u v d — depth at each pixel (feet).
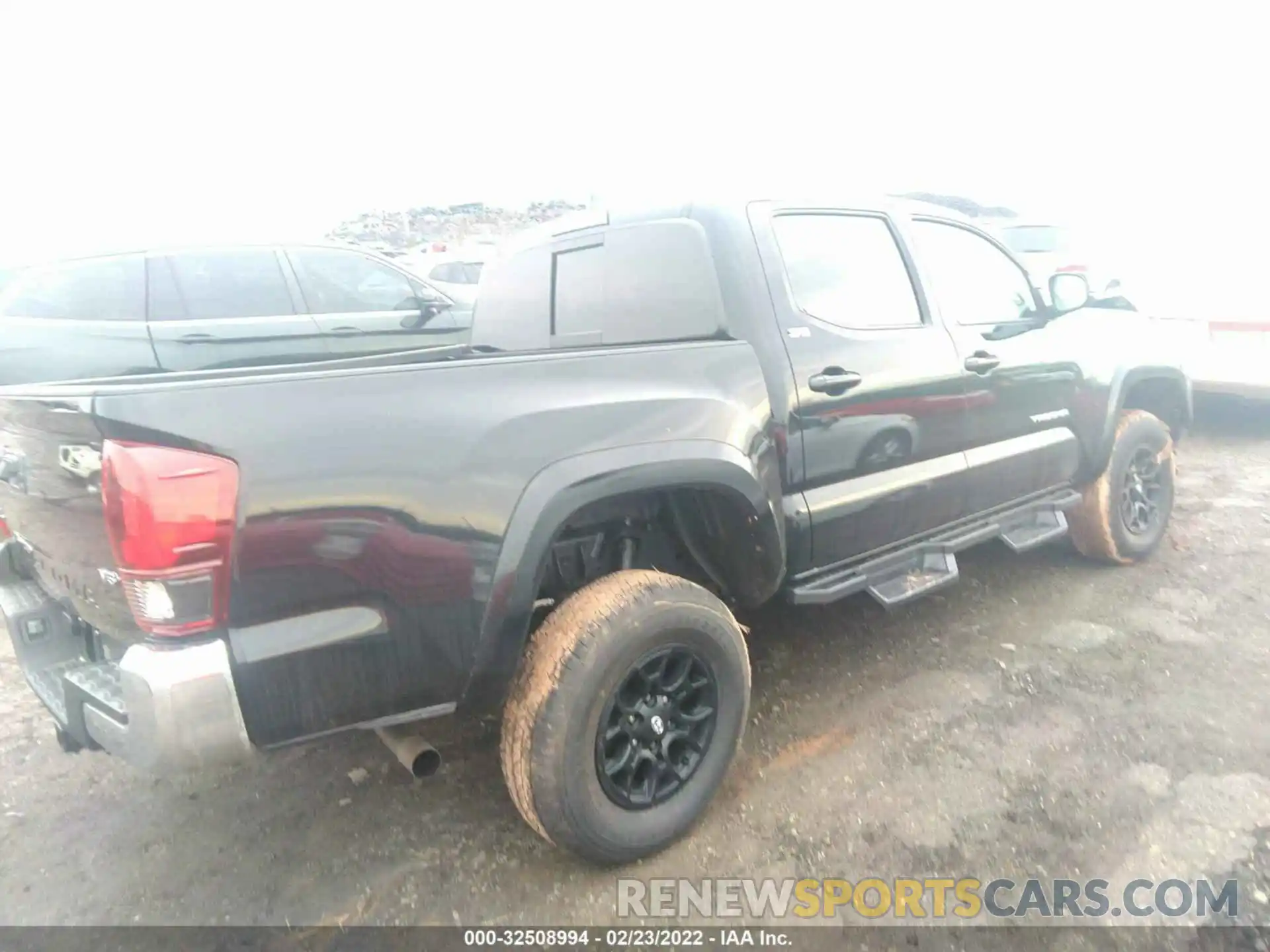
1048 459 13.84
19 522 8.35
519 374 8.08
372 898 8.36
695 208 10.40
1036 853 8.43
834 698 11.59
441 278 41.60
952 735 10.54
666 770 8.74
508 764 8.00
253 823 9.64
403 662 7.39
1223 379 24.43
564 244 12.14
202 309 22.66
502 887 8.44
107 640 7.82
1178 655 12.29
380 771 10.55
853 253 11.50
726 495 9.31
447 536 7.40
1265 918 7.51
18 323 20.84
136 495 6.23
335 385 7.04
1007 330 13.29
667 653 8.60
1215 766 9.64
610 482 8.29
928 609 14.38
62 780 10.64
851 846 8.68
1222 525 17.85
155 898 8.53
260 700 6.79
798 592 10.54
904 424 11.45
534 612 9.07
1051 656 12.44
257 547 6.59
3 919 8.30
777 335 10.10
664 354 9.16
